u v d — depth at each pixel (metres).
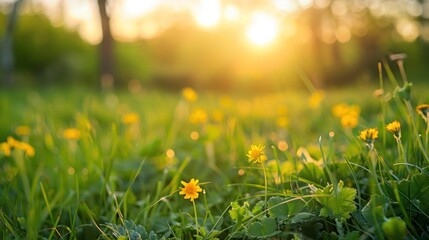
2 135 4.59
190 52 45.47
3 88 17.97
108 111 6.78
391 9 36.88
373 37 37.59
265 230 1.65
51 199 2.57
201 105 8.12
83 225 2.01
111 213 2.25
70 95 11.34
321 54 33.66
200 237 1.75
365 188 2.01
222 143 3.51
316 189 1.73
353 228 1.72
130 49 38.84
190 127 4.52
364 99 6.75
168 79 35.00
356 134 2.51
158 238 1.89
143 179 2.86
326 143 3.24
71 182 2.82
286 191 2.00
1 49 26.72
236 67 32.06
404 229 1.41
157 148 3.17
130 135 4.23
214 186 2.72
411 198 1.72
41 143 3.58
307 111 6.31
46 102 8.69
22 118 5.86
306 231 1.70
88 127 3.06
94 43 39.09
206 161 3.12
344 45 38.19
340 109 3.26
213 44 35.78
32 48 38.41
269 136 4.04
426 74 24.11
